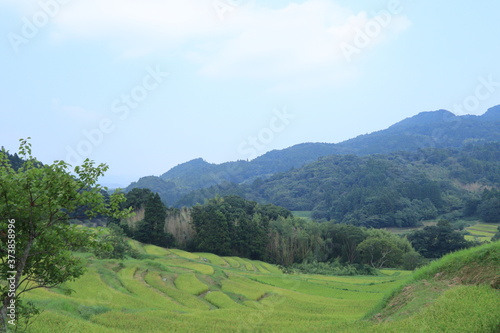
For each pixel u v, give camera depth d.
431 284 22.64
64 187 12.27
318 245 113.12
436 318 17.03
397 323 18.05
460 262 23.09
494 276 19.95
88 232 13.57
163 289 47.91
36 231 12.57
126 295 39.12
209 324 28.22
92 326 23.39
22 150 12.52
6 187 11.71
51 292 33.31
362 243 108.88
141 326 26.67
